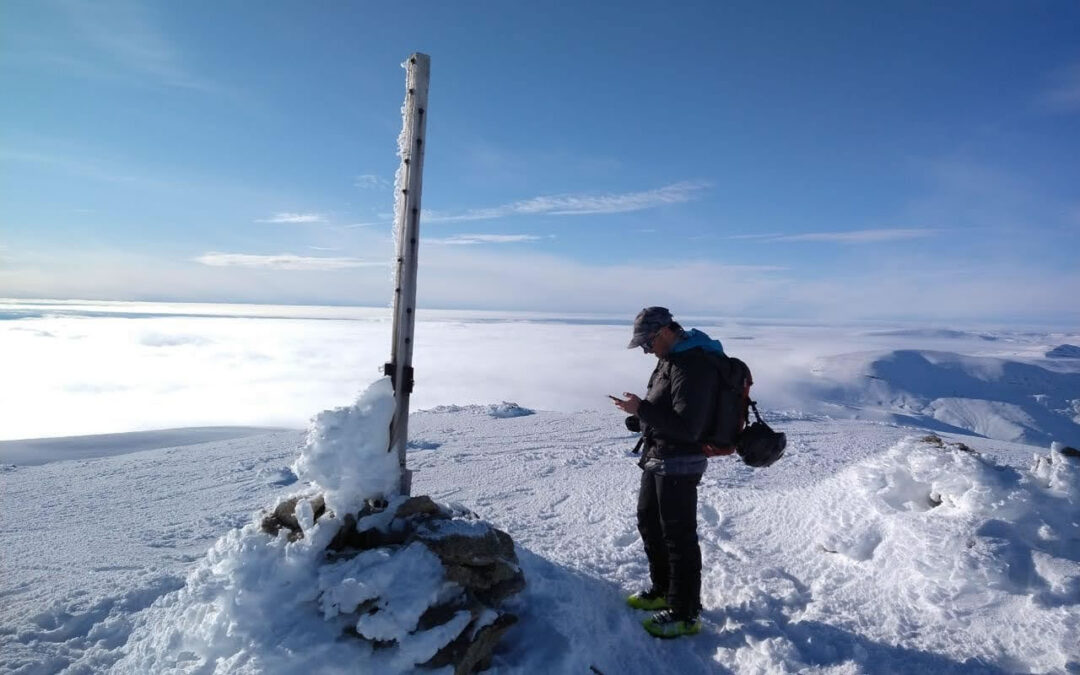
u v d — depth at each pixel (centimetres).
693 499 279
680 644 272
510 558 252
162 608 266
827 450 691
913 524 321
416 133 270
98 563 347
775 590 315
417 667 208
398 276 275
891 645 258
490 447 759
